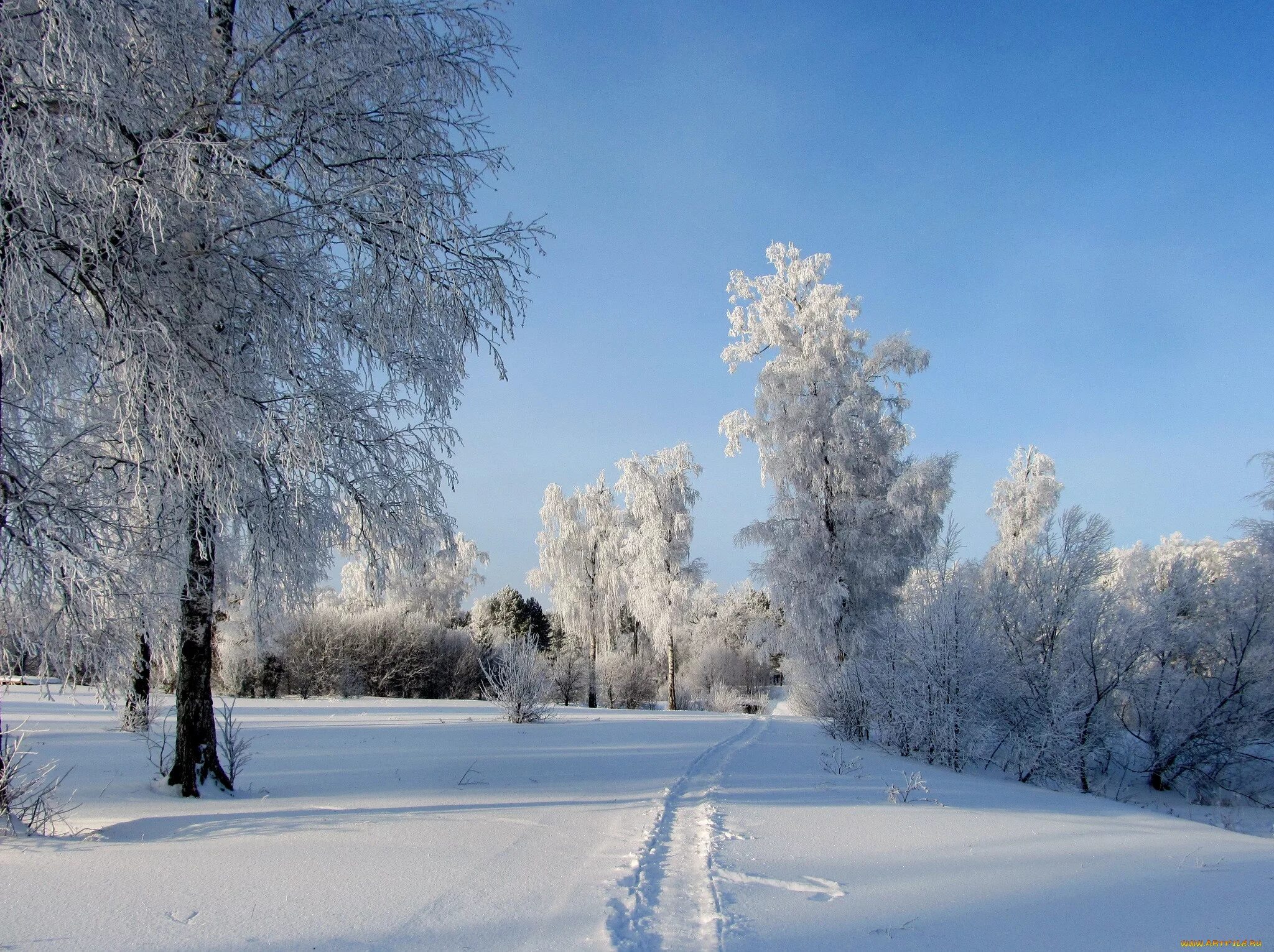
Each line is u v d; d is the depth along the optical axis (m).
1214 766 14.27
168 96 5.88
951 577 13.96
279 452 6.84
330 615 33.81
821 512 22.73
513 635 45.41
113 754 9.99
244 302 6.64
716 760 11.09
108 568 5.47
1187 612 15.43
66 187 5.26
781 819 6.61
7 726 13.10
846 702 15.66
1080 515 14.56
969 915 3.98
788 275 24.89
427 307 6.90
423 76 6.95
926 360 23.28
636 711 26.02
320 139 6.56
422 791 7.57
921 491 21.94
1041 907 4.17
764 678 54.31
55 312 5.55
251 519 7.19
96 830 5.48
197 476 6.04
